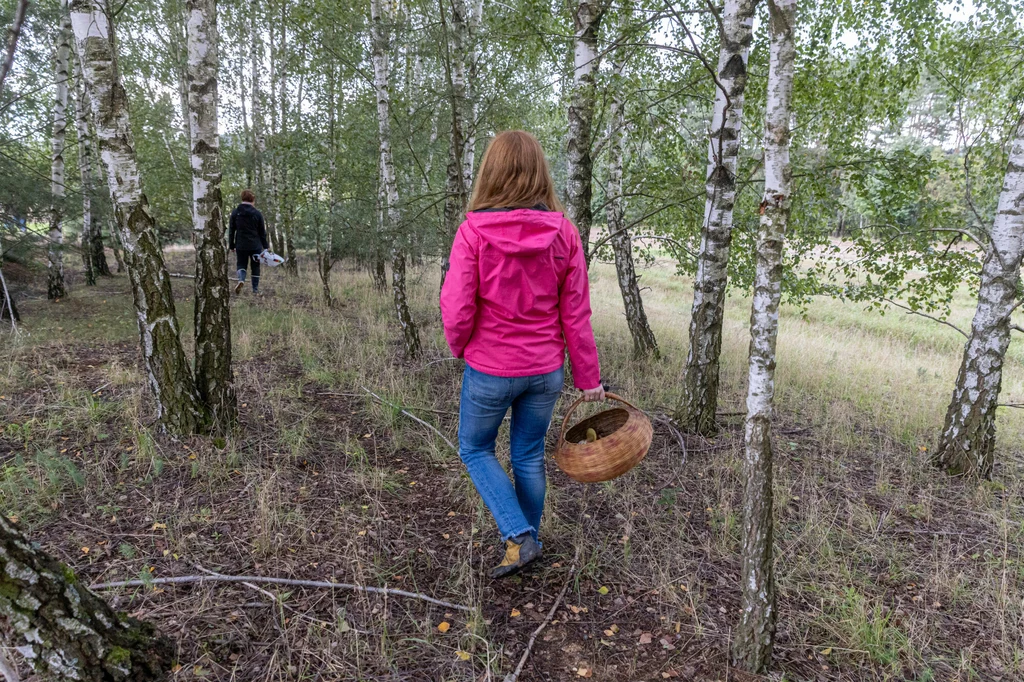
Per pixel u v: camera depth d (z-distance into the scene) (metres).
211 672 1.86
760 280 1.99
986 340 3.74
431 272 13.45
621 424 2.55
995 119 5.55
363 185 8.96
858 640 2.19
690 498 3.31
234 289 10.04
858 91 6.34
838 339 9.55
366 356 5.95
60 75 7.47
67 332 6.52
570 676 1.99
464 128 6.91
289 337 6.52
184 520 2.72
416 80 8.79
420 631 2.14
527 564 2.35
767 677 2.00
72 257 12.88
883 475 3.79
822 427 4.75
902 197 5.48
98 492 2.94
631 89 4.91
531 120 8.59
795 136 6.12
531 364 2.26
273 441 3.70
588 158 4.85
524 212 2.07
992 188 5.38
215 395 3.62
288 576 2.38
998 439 4.74
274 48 11.27
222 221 3.55
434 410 4.41
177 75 11.27
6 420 3.79
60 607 1.57
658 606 2.36
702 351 4.24
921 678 2.02
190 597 2.21
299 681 1.88
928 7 5.83
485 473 2.41
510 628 2.21
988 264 3.74
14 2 6.52
